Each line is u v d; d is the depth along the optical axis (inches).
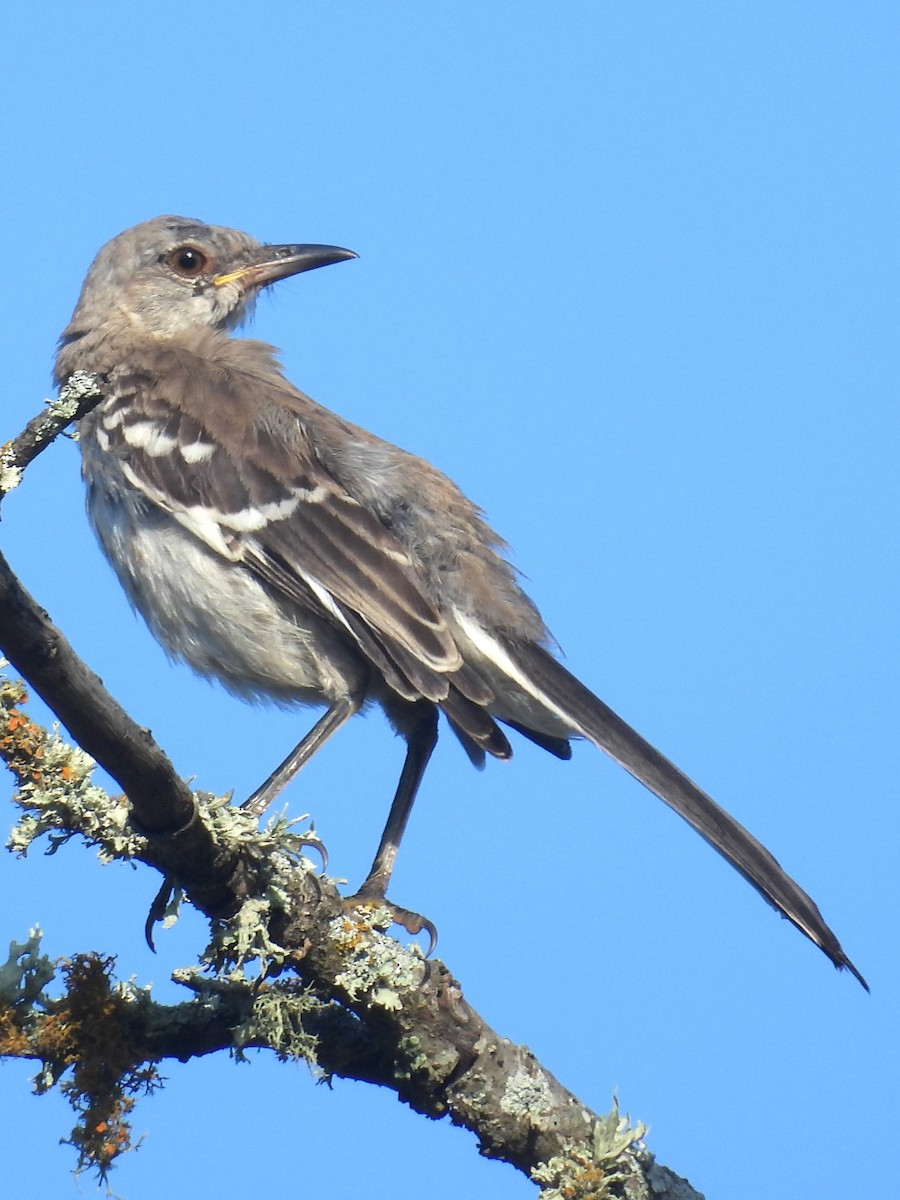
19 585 246.5
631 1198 303.9
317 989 308.3
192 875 294.8
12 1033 292.7
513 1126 311.6
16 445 246.7
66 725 266.5
